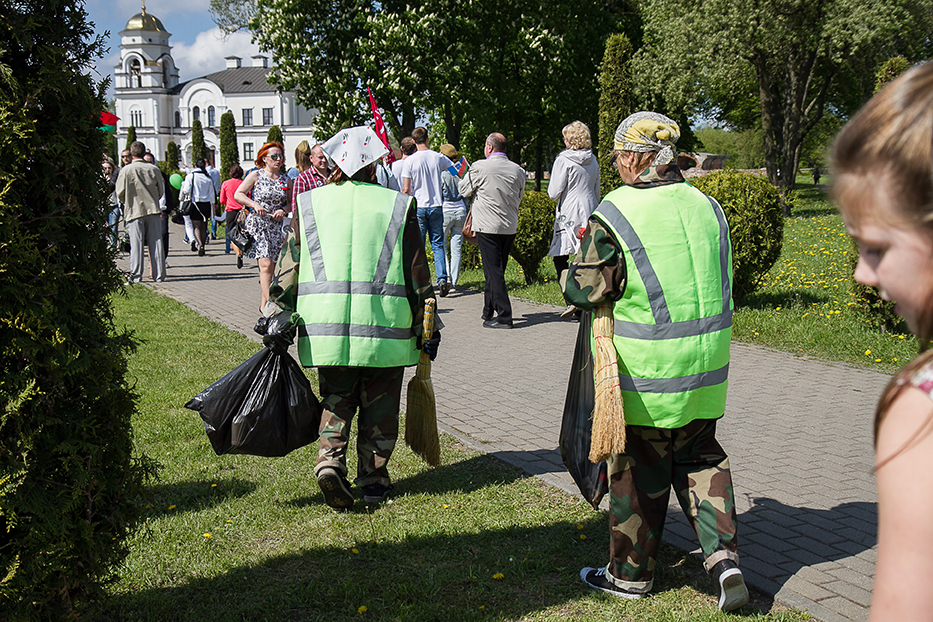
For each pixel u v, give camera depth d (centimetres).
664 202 284
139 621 289
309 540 360
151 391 606
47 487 233
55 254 233
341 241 377
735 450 482
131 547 349
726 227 297
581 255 287
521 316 958
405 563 336
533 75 2883
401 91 2248
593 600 303
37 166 226
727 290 292
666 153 288
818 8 2498
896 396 93
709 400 289
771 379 655
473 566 331
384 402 399
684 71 2677
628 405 287
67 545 235
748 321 851
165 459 464
